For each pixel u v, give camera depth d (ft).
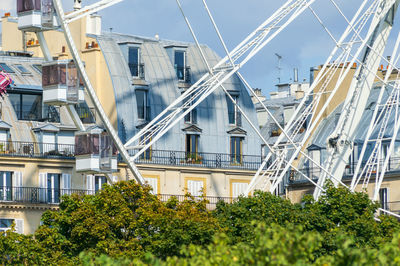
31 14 629.92
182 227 613.52
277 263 362.94
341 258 371.15
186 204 644.27
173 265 387.75
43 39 650.02
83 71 644.27
